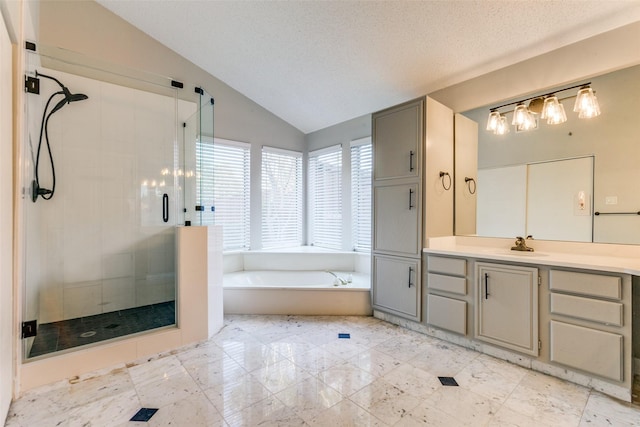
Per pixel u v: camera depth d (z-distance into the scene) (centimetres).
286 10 259
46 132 257
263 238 432
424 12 230
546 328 201
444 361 219
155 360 219
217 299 275
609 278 175
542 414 160
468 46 251
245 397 174
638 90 201
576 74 226
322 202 454
